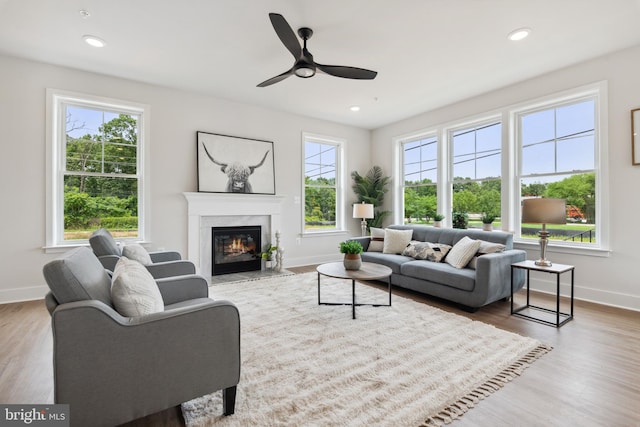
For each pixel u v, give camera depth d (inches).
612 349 84.9
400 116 207.8
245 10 95.0
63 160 138.6
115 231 149.9
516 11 95.8
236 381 57.4
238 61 129.8
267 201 191.5
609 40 113.2
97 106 144.8
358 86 156.4
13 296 126.6
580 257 131.7
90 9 94.2
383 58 126.4
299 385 67.3
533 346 86.0
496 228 164.6
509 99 155.3
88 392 45.4
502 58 126.6
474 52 121.6
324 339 90.7
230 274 178.5
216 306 55.6
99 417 46.1
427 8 94.3
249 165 184.1
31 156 129.6
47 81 131.9
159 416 58.3
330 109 193.6
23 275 128.6
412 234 171.8
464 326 100.9
